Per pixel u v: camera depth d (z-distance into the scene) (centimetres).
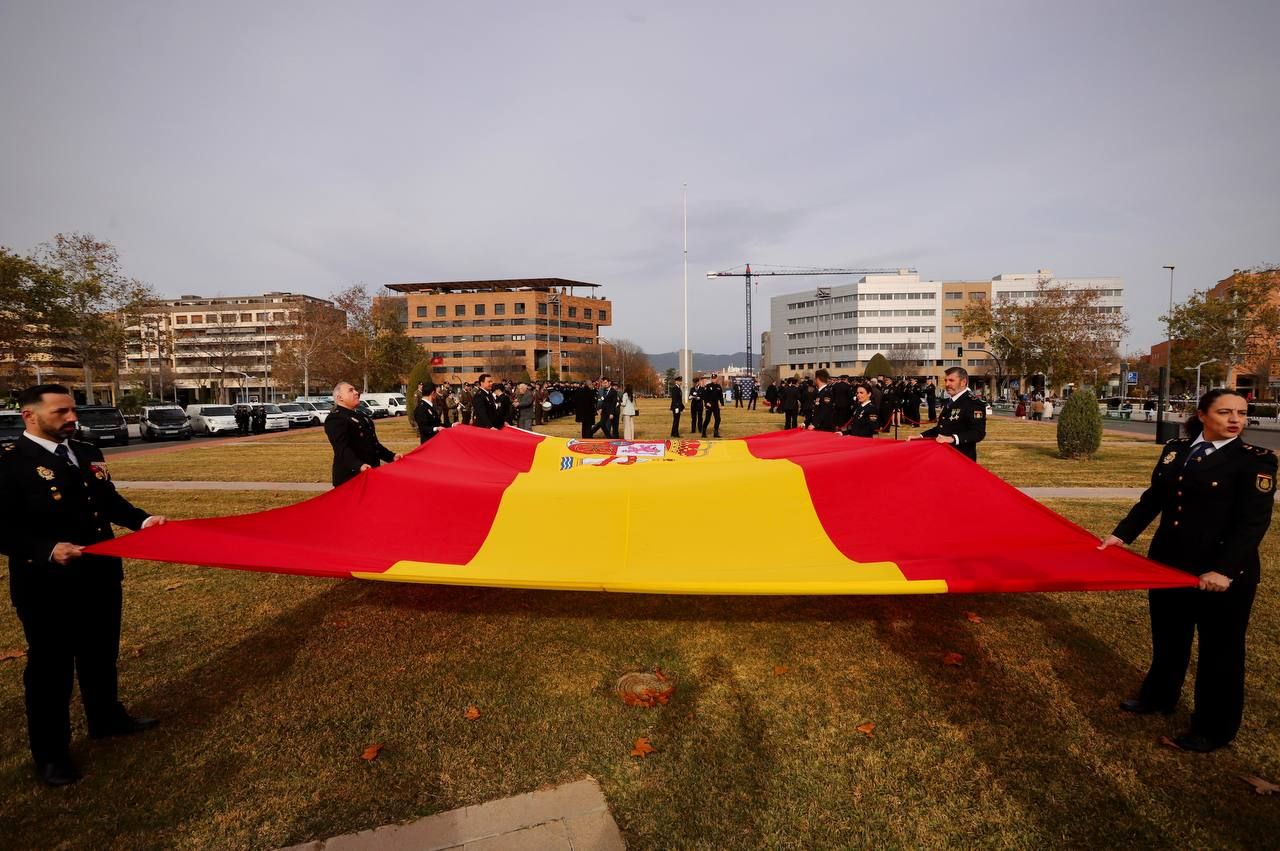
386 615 470
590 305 10625
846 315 10025
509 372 7681
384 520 405
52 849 246
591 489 433
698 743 309
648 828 254
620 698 351
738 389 3981
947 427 659
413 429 2311
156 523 333
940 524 381
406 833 252
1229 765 286
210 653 410
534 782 282
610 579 316
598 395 1908
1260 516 278
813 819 257
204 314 9300
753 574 324
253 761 299
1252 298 3078
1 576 571
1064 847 241
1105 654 393
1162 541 312
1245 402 289
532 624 451
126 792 278
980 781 278
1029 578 296
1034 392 4484
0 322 2473
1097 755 294
